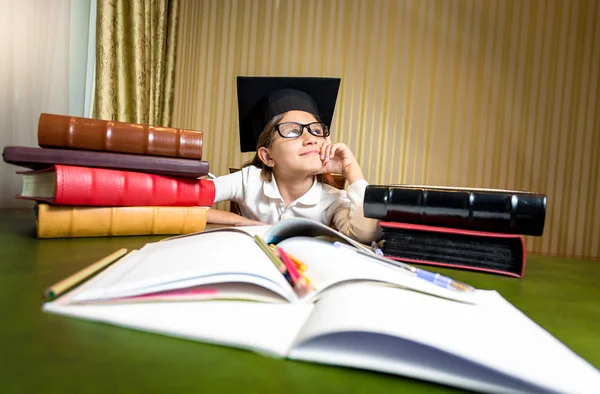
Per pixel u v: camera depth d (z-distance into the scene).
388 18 2.77
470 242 0.67
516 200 0.62
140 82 1.94
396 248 0.71
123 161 0.71
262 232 0.60
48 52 1.46
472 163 2.77
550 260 0.84
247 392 0.21
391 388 0.23
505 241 0.65
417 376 0.23
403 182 2.78
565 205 2.73
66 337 0.26
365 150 2.79
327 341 0.27
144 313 0.30
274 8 2.81
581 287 0.56
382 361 0.24
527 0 2.71
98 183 0.67
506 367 0.22
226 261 0.37
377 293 0.35
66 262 0.49
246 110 1.27
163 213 0.76
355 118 2.79
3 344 0.25
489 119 2.76
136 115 1.93
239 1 2.82
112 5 1.77
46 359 0.23
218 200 1.25
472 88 2.76
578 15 2.69
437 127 2.77
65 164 0.67
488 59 2.75
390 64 2.77
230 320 0.30
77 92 1.68
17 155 0.63
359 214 0.95
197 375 0.23
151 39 2.10
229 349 0.26
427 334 0.25
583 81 2.71
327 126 1.31
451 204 0.66
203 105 2.84
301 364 0.25
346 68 2.79
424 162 2.78
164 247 0.48
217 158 2.86
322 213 1.21
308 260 0.49
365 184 1.01
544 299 0.48
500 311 0.35
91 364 0.23
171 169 0.75
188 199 0.79
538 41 2.72
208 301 0.34
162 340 0.27
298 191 1.23
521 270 0.62
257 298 0.34
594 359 0.29
